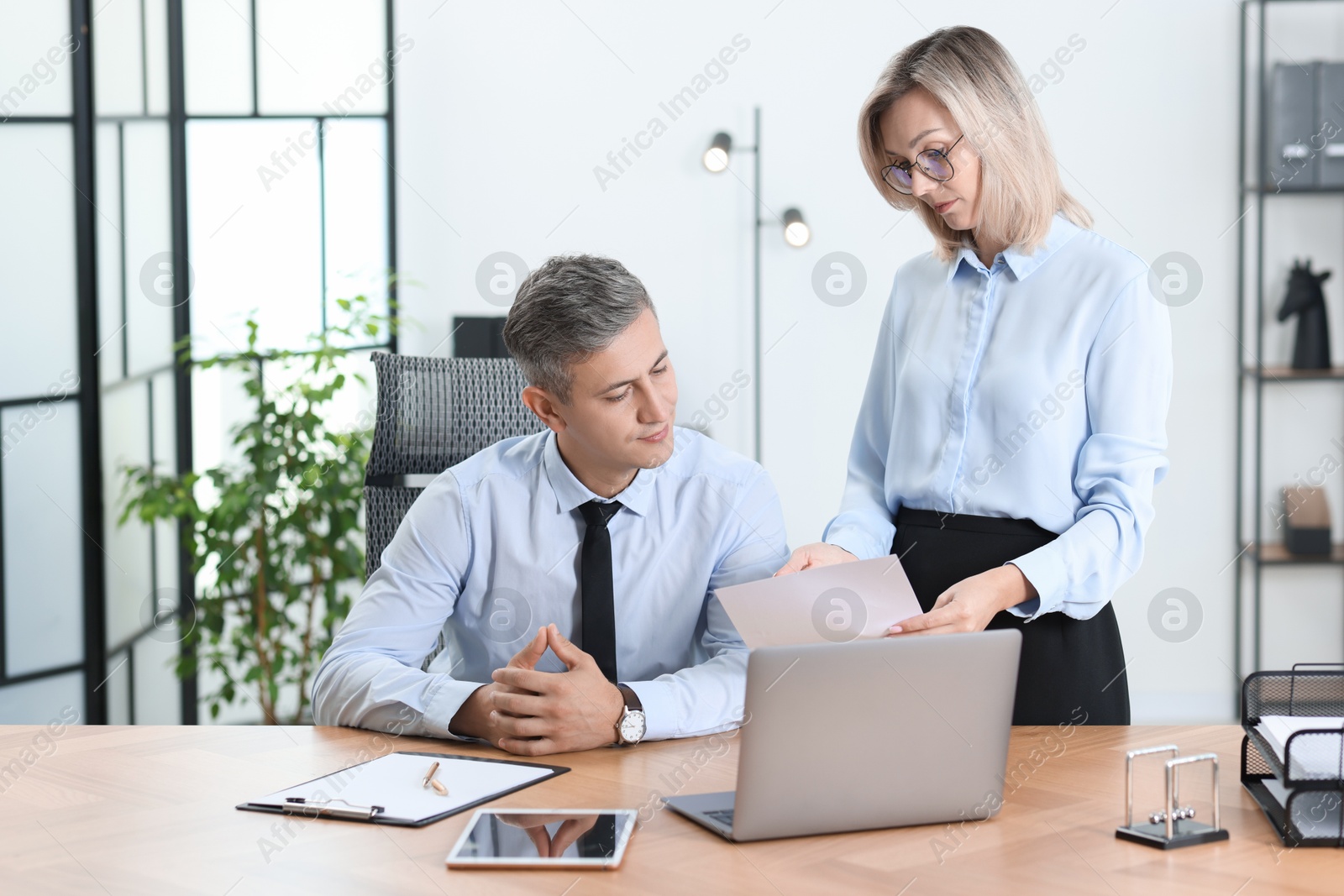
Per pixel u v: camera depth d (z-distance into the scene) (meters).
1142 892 0.87
